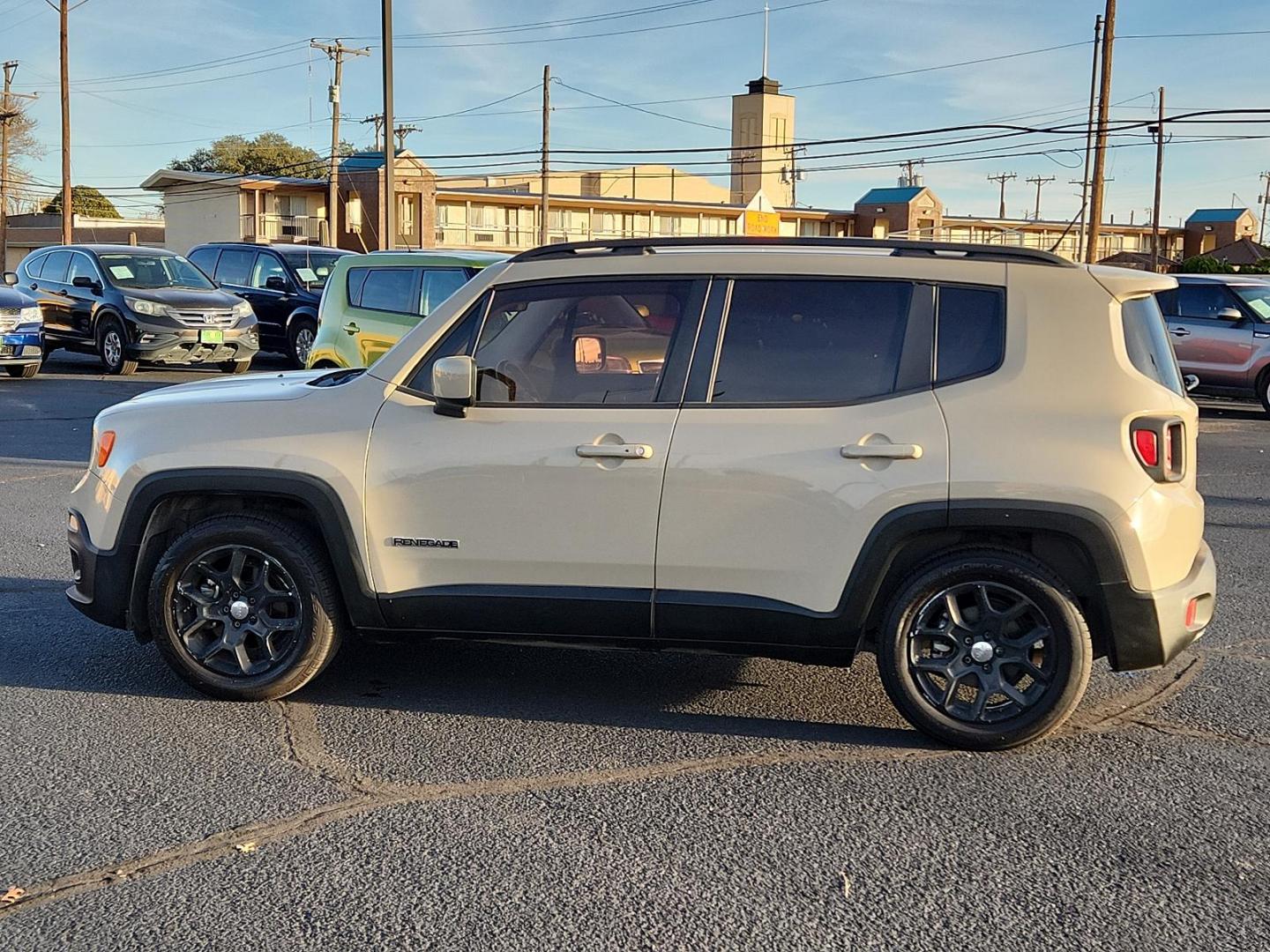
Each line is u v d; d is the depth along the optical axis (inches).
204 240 2122.3
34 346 720.3
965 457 169.2
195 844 145.7
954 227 2824.8
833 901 132.6
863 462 171.5
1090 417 168.7
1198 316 642.8
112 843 145.7
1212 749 177.6
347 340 466.0
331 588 191.2
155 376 774.5
